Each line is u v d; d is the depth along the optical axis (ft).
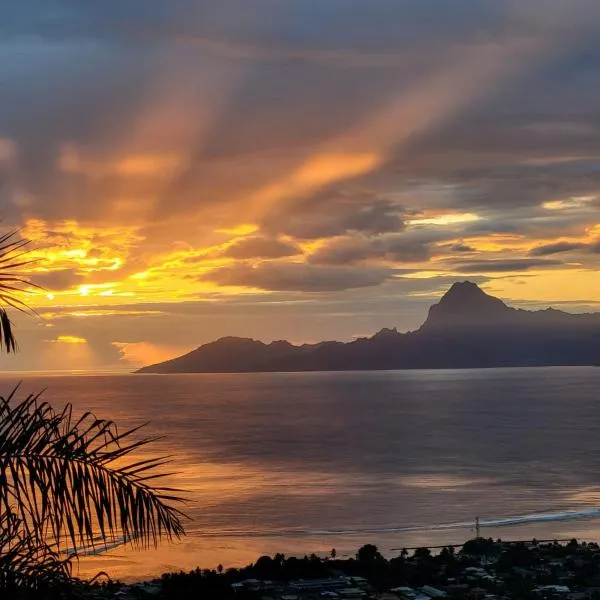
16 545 20.26
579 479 272.31
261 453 347.36
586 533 173.68
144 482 20.43
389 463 316.60
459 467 305.94
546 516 196.65
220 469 282.97
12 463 19.52
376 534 170.19
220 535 157.99
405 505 210.59
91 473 19.84
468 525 183.42
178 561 127.13
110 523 19.90
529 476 279.49
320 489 238.89
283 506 202.39
